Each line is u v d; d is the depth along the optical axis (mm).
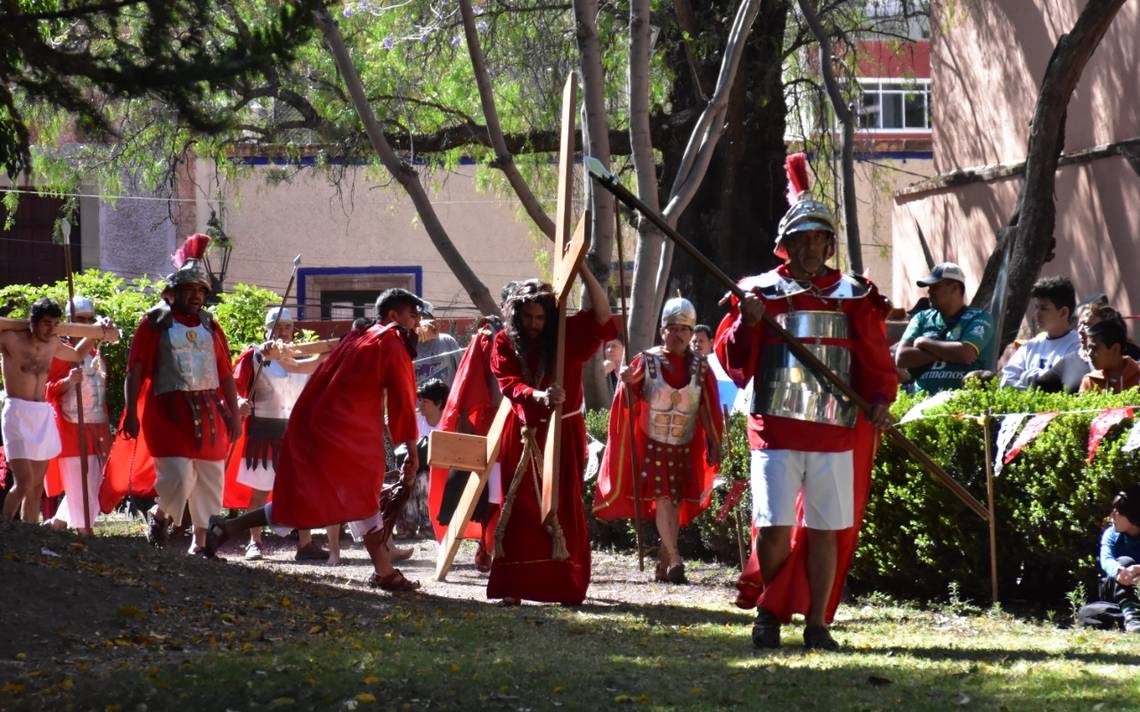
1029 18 17406
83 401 12211
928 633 7273
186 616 7156
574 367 8375
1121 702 4879
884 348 6668
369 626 7203
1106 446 7664
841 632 7324
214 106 7750
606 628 7254
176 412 10031
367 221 30703
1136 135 15281
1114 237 15656
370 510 8875
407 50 18047
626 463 10391
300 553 11641
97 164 19297
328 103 17297
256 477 11938
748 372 6707
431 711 4875
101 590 7371
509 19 17438
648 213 6562
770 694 5129
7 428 11352
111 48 7398
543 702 5004
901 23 20641
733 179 18781
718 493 11141
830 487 6551
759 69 18312
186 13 7094
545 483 7969
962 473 8344
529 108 18750
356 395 8945
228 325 17656
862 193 29562
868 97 23234
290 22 7199
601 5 17172
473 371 10172
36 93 7133
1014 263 14359
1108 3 13875
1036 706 4848
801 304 6629
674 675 5605
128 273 29391
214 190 29234
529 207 13797
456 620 7453
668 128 18547
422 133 19266
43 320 11250
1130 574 7191
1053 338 9953
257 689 5148
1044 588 8367
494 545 8273
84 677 5441
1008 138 18078
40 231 29641
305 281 30516
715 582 10141
